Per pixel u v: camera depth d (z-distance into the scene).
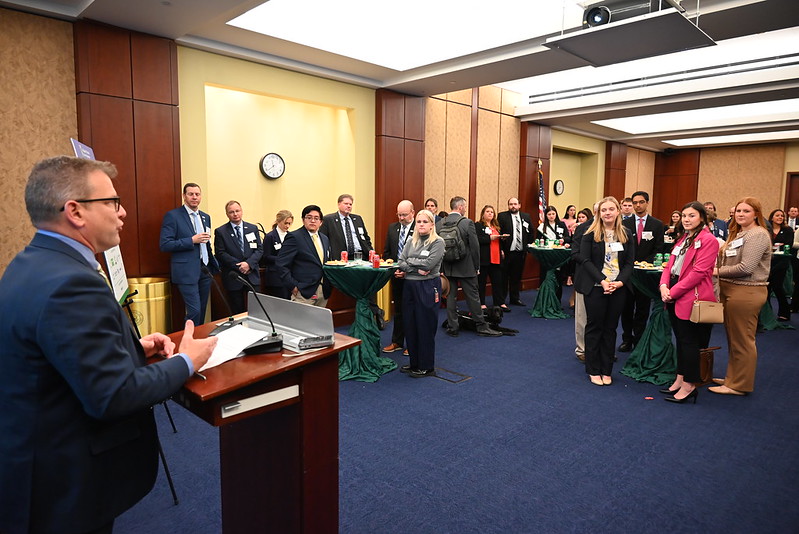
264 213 6.43
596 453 2.79
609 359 3.93
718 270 3.71
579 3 3.92
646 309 4.91
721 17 3.94
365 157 6.39
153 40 4.38
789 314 6.34
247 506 1.62
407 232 5.07
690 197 12.63
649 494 2.37
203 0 3.67
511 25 4.68
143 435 1.19
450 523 2.12
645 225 4.79
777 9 3.78
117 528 2.08
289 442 1.43
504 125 8.46
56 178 1.05
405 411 3.39
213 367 1.25
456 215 5.37
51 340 0.93
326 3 4.52
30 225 4.01
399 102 6.51
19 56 3.87
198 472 2.55
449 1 4.52
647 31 3.35
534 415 3.33
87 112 4.08
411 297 4.10
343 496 2.32
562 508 2.24
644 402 3.58
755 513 2.22
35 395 0.98
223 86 5.05
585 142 10.49
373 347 4.21
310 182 6.81
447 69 5.55
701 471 2.60
